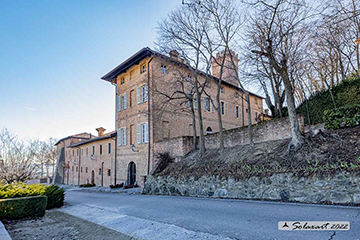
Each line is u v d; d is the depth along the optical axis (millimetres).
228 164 13344
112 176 27156
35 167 23516
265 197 10188
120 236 6410
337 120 11516
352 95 13852
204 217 7809
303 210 7484
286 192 9500
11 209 9344
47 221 9141
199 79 25938
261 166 11203
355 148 9133
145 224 7535
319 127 13766
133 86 25047
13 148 22156
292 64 14914
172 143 19969
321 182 8570
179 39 17953
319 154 9914
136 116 24125
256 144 14828
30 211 9797
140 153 23047
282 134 14703
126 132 25578
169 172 16688
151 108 22156
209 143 19172
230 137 17828
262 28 13656
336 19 10469
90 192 23328
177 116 24109
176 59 19250
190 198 12836
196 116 26109
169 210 9656
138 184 22625
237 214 7801
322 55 19141
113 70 26391
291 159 10562
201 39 17719
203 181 13352
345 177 8031
